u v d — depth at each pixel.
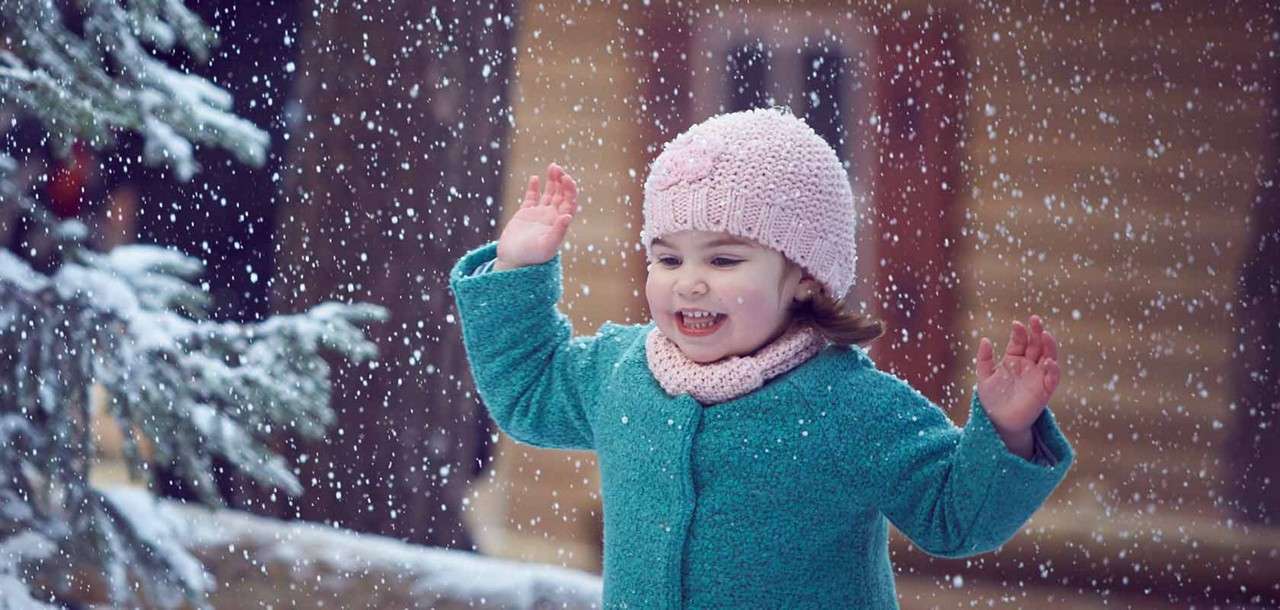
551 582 9.17
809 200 4.77
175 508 9.60
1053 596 15.27
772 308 4.71
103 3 9.01
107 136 8.72
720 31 17.77
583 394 5.05
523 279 5.12
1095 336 17.69
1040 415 4.41
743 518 4.57
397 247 11.98
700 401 4.70
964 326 17.61
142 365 8.55
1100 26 17.86
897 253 17.64
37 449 8.33
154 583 8.44
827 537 4.57
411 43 12.08
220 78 13.65
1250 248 17.83
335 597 8.98
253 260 13.30
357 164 12.01
